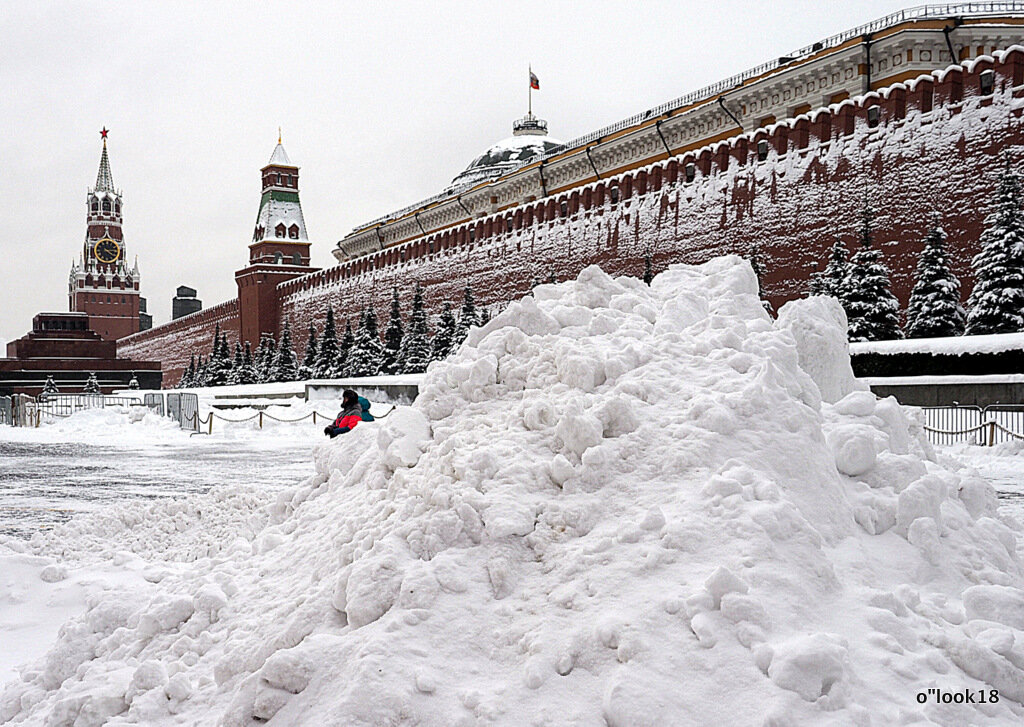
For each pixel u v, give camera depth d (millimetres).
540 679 3086
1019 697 3119
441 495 4023
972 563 4094
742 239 36562
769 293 35062
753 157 36938
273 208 87500
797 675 2855
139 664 4027
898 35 37062
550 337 5379
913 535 4086
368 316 55844
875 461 4590
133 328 149625
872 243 31375
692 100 51000
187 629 4352
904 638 3242
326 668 3256
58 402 49500
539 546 3805
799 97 41938
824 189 33375
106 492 14289
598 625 3188
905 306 30156
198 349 94625
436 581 3574
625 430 4336
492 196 65062
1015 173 25734
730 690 2902
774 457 4164
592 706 2973
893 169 30969
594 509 3918
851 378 6664
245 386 52594
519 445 4414
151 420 36281
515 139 84250
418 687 3094
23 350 79062
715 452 4102
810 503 4043
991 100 28109
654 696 2873
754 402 4402
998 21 36594
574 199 47094
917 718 2812
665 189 40906
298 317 74938
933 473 4711
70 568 6758
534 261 48875
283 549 5219
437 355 47719
